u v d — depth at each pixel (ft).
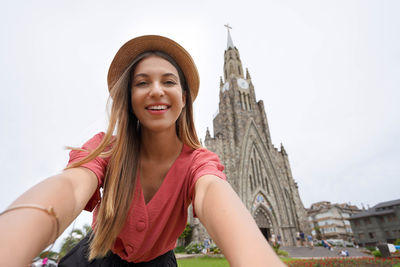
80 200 2.92
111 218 3.91
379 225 173.27
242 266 1.74
